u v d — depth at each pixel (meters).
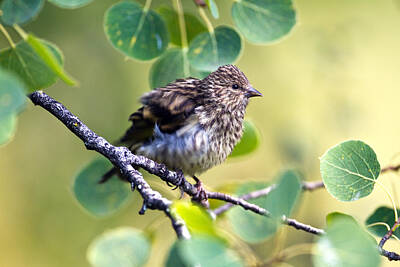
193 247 3.84
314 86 14.26
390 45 15.61
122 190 7.38
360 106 13.99
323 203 14.51
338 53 13.24
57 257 13.88
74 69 13.12
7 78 3.72
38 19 12.34
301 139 13.88
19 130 14.09
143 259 4.26
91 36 13.00
